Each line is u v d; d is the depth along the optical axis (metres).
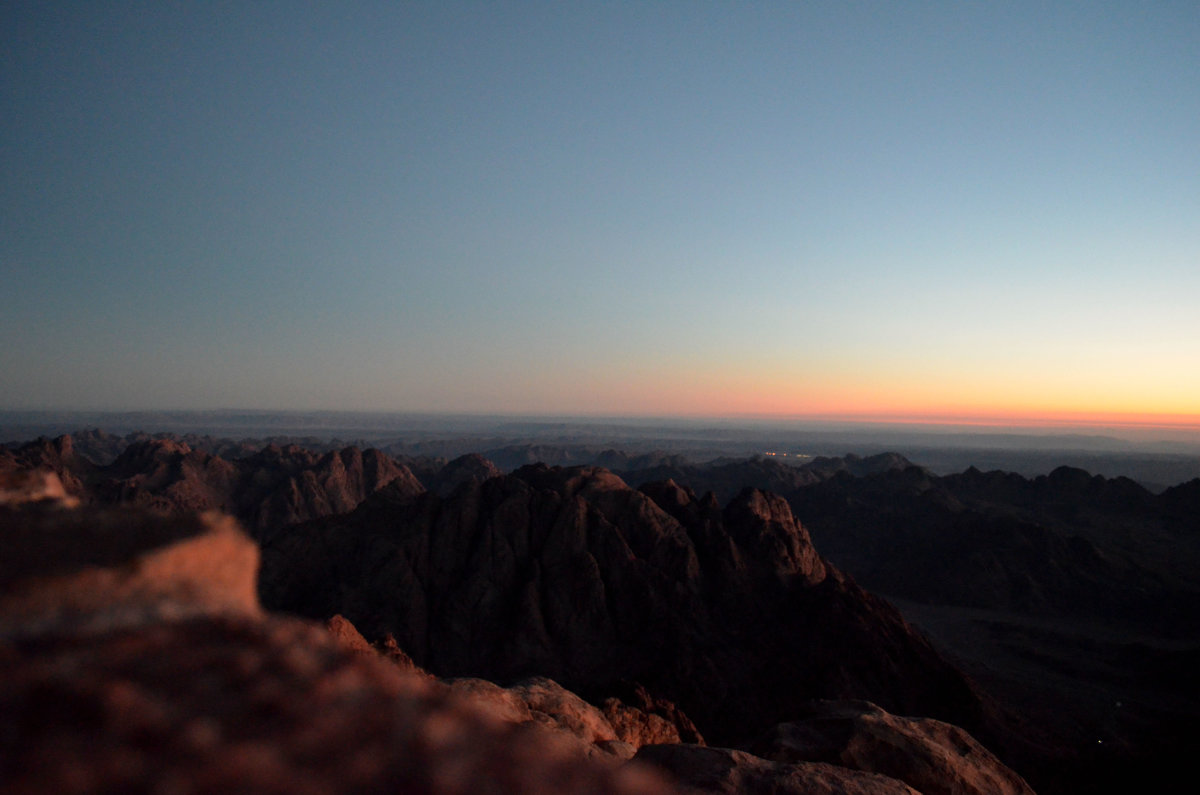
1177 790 55.62
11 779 1.61
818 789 14.87
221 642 2.68
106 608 2.72
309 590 86.62
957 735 21.62
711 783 15.01
